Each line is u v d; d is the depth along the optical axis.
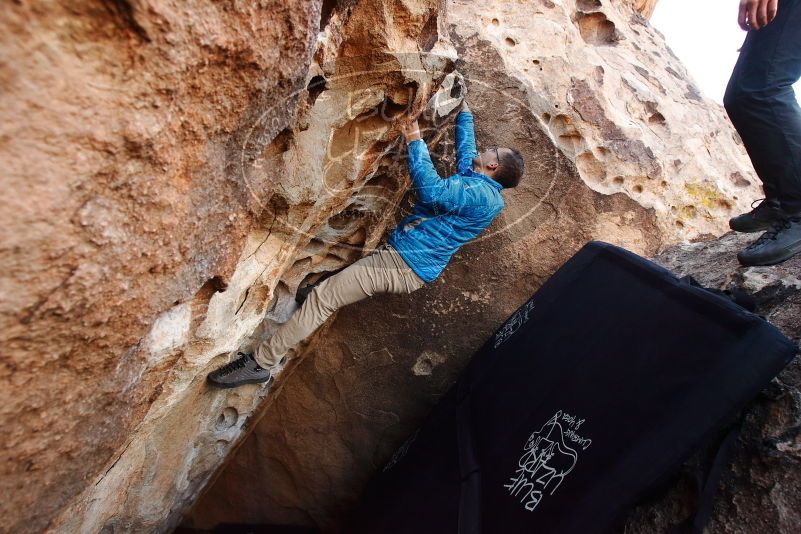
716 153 2.67
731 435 1.52
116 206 0.74
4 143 0.57
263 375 2.05
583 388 1.81
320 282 2.14
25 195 0.60
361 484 3.08
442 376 2.71
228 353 1.77
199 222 0.95
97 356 0.84
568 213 2.40
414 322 2.62
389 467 2.67
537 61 2.30
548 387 1.95
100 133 0.66
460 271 2.52
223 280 1.16
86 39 0.61
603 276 2.08
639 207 2.40
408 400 2.79
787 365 1.53
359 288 2.00
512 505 1.78
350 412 2.88
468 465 2.03
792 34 1.48
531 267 2.47
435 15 1.41
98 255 0.73
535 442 1.85
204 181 0.92
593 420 1.70
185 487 2.35
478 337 2.61
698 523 1.45
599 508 1.53
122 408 1.01
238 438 2.73
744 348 1.43
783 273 1.79
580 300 2.09
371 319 2.65
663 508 1.59
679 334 1.62
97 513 1.58
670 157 2.46
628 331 1.80
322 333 2.67
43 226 0.63
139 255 0.82
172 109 0.76
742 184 2.63
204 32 0.73
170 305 0.99
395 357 2.71
